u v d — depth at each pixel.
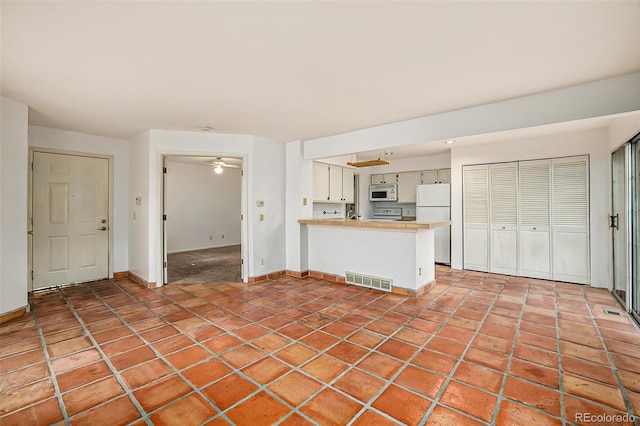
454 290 3.92
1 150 2.84
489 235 4.86
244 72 2.32
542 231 4.41
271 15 1.62
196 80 2.46
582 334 2.58
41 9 1.54
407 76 2.40
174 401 1.74
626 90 2.39
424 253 3.90
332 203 6.01
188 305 3.38
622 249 3.42
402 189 6.42
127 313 3.13
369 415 1.62
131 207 4.64
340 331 2.67
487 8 1.57
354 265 4.27
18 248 3.02
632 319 2.91
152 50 1.98
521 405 1.70
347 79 2.45
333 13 1.61
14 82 2.49
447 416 1.61
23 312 3.07
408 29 1.76
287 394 1.80
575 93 2.59
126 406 1.70
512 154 4.62
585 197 4.08
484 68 2.27
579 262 4.14
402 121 3.62
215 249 7.91
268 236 4.61
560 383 1.90
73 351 2.32
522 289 3.94
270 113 3.32
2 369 2.07
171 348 2.37
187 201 7.71
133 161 4.55
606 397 1.76
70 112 3.29
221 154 4.28
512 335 2.57
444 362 2.15
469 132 3.14
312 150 4.62
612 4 1.54
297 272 4.71
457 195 5.13
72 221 4.26
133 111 3.25
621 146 3.36
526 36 1.84
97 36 1.81
